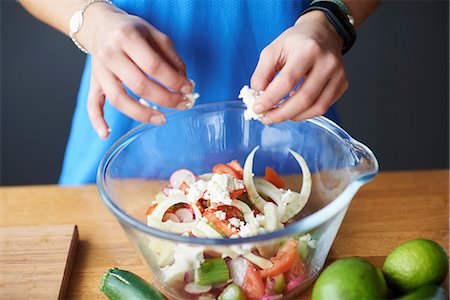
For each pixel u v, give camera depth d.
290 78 0.82
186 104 0.87
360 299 0.76
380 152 2.21
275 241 0.78
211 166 1.10
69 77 2.13
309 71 0.85
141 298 0.84
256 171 1.09
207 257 0.83
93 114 0.96
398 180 1.15
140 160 1.02
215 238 0.78
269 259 0.83
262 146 1.08
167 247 0.85
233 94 1.23
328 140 0.98
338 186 0.92
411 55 2.21
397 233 1.02
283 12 1.18
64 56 2.11
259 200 0.95
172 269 0.84
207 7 1.16
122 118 1.23
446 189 1.12
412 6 2.19
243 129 1.07
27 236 1.00
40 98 2.13
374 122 2.21
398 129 2.21
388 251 0.99
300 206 0.95
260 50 1.21
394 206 1.08
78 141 1.32
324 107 0.87
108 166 0.94
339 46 0.93
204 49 1.19
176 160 1.08
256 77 0.88
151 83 0.83
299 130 1.02
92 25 0.92
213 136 1.08
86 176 1.31
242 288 0.83
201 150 1.09
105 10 0.93
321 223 0.79
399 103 2.22
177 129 1.06
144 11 1.16
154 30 0.87
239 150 1.09
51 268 0.94
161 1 1.15
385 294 0.80
